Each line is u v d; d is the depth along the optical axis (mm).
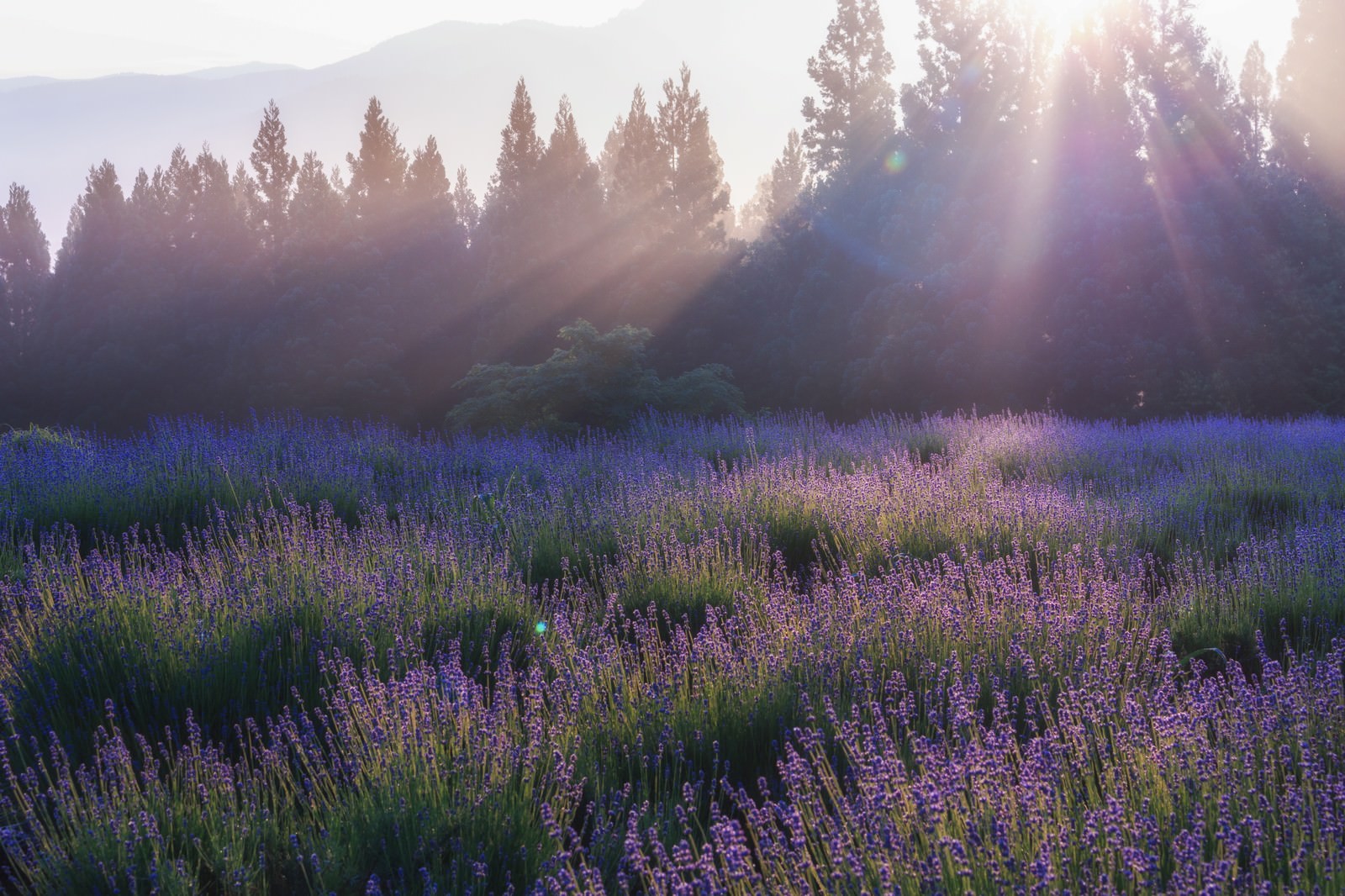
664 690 4148
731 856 2600
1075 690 4000
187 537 6641
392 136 52781
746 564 6875
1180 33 32438
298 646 4801
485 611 5465
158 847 3072
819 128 43406
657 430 16219
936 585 5289
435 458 12188
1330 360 29141
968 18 37312
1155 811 3002
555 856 3018
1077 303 29562
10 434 12703
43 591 5273
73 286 57188
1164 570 7066
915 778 3098
